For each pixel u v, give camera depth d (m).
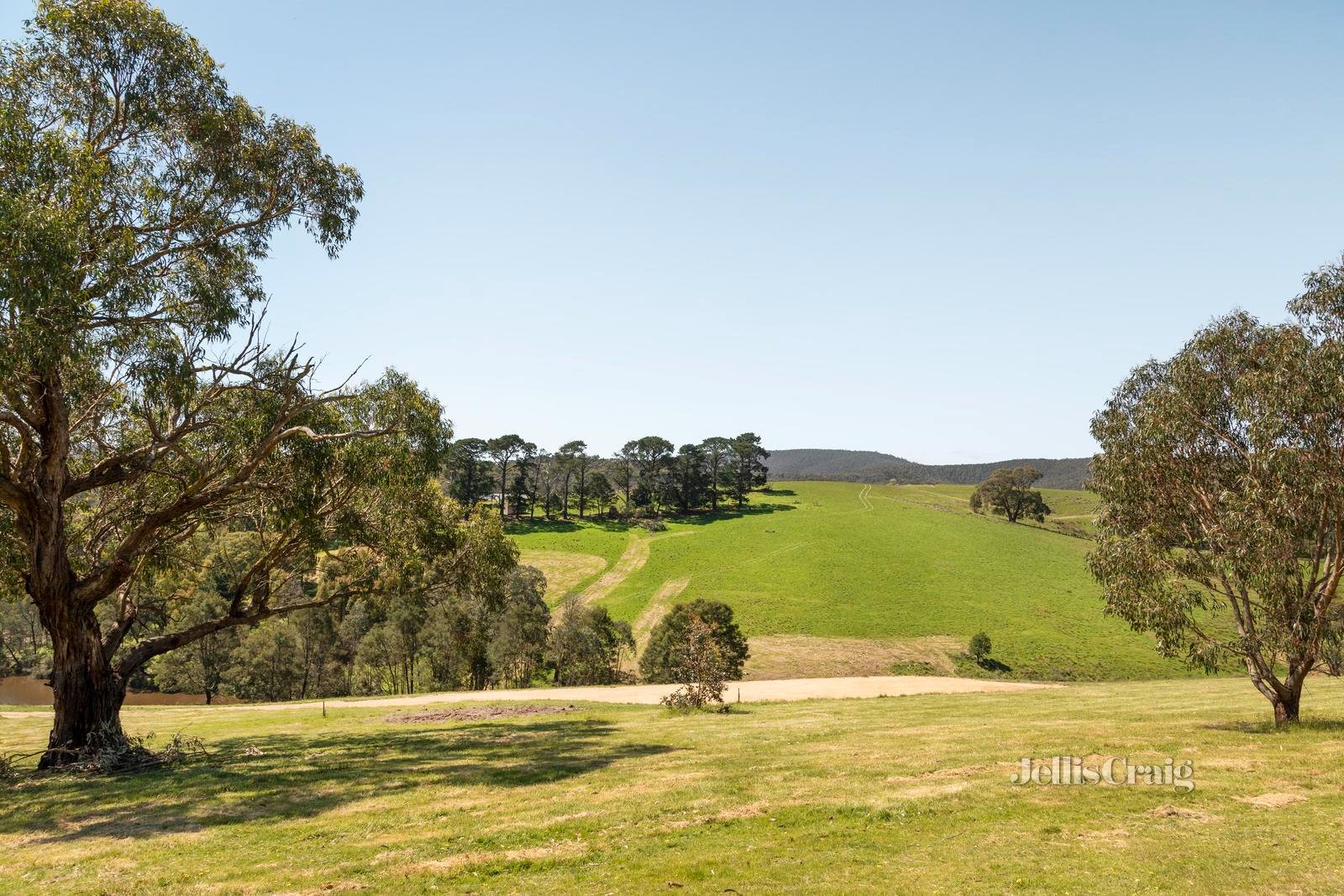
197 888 9.26
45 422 18.22
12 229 14.38
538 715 28.78
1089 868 8.98
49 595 18.62
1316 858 9.05
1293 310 18.48
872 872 9.09
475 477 146.00
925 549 120.62
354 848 10.64
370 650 67.31
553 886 8.91
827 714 25.78
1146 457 18.97
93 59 18.39
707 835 10.77
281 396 20.47
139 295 17.31
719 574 110.56
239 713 33.78
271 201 21.61
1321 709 22.62
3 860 10.88
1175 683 39.47
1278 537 16.61
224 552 33.38
